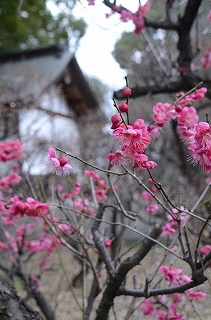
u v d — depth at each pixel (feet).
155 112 5.49
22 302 6.27
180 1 11.62
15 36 41.34
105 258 6.51
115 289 6.00
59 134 27.89
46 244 11.28
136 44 20.03
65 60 37.60
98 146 24.58
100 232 7.55
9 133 19.69
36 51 39.42
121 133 4.04
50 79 28.40
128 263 5.73
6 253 11.77
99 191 7.90
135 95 10.36
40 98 23.61
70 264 18.75
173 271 6.33
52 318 9.94
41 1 38.34
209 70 13.09
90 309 7.38
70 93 42.06
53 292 15.92
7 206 6.14
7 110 18.38
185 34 9.81
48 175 13.43
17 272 10.18
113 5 8.92
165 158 21.80
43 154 20.38
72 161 21.08
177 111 5.42
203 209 10.30
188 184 15.42
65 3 27.43
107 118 33.40
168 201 4.82
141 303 7.43
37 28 43.21
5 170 16.24
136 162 4.26
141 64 18.20
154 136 5.54
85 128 29.60
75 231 8.09
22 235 11.00
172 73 12.23
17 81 21.72
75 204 8.40
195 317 11.62
